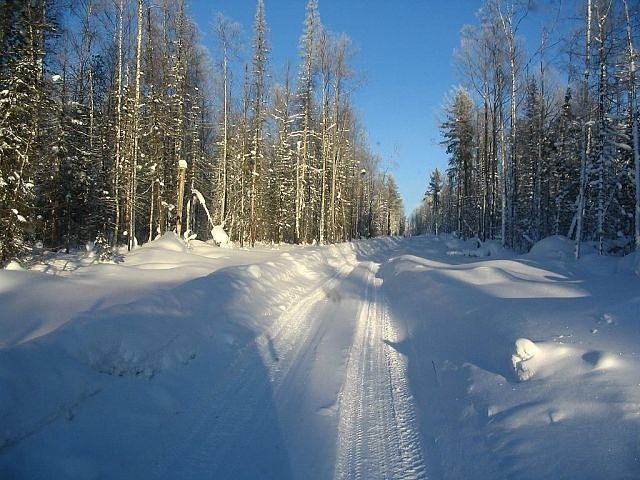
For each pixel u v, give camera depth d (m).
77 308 7.30
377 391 5.96
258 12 26.47
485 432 4.37
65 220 21.62
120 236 23.12
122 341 5.54
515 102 23.53
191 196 30.27
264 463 4.14
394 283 15.31
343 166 37.91
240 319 8.46
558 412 4.23
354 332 8.91
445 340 7.65
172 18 22.50
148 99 22.50
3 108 13.62
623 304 6.41
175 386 5.44
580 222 16.22
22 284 8.61
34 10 14.41
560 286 9.73
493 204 28.23
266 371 6.43
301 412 5.22
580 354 5.15
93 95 26.11
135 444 4.19
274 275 13.50
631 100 14.92
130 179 19.33
